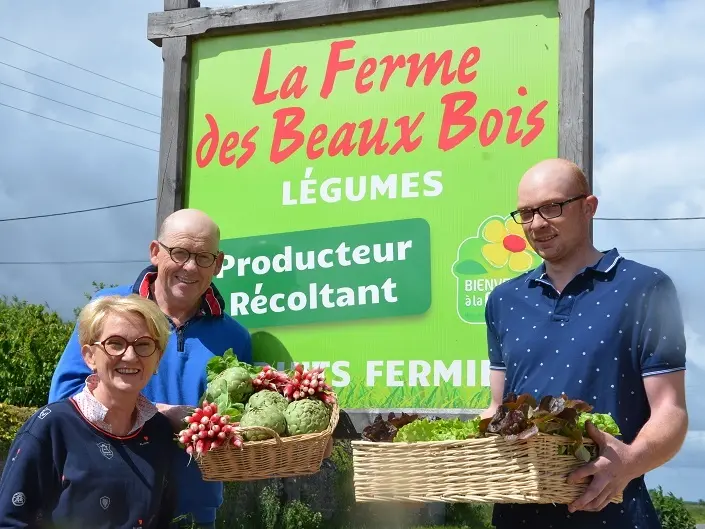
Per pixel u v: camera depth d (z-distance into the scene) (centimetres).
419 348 422
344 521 1239
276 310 448
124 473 315
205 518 399
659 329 323
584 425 299
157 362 327
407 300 427
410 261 428
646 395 327
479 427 301
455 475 299
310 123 452
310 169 449
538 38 418
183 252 404
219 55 472
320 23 454
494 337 367
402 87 438
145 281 416
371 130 441
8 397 1084
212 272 413
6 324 1163
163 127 470
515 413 290
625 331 327
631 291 329
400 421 330
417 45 438
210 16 467
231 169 463
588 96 404
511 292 358
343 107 447
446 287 421
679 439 311
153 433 330
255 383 362
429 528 1216
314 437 338
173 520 335
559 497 292
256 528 1186
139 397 335
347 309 436
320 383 358
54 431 311
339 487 1266
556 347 336
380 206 436
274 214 454
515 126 418
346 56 450
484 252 417
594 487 294
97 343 317
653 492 1469
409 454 306
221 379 359
